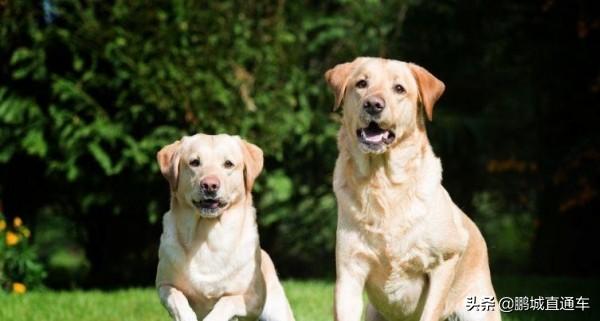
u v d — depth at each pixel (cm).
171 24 1066
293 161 1221
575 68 1229
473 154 1319
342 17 1229
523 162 1280
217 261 570
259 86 1122
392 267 532
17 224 1020
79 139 1048
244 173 598
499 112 1362
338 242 538
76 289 1166
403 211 527
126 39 1044
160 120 1084
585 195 1160
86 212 1216
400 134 525
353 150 534
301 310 810
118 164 1051
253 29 1140
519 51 1296
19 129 1070
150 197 1130
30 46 1077
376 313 591
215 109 1087
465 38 1309
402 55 1284
